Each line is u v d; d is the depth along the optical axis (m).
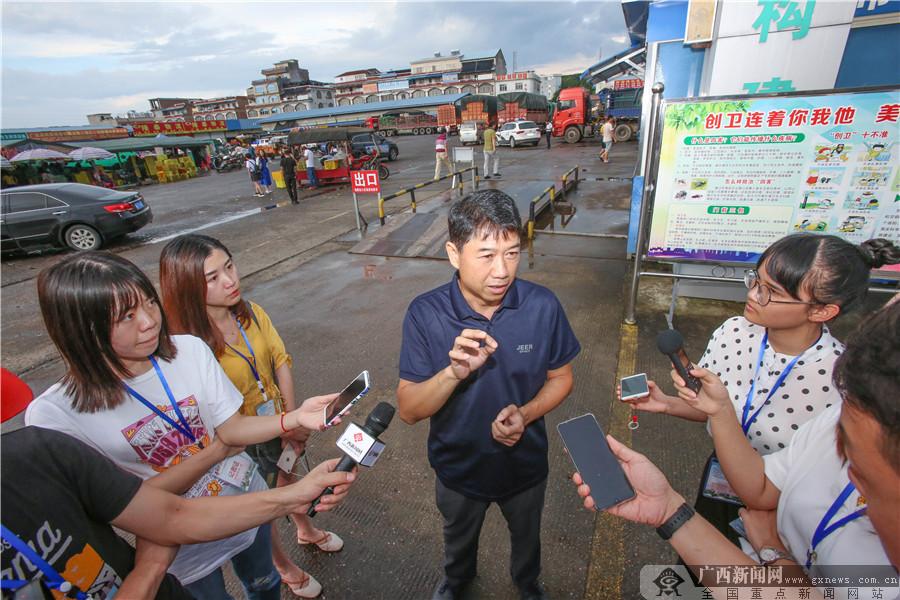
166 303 1.57
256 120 46.00
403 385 1.43
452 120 35.59
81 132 29.05
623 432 2.78
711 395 1.07
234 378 1.66
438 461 1.54
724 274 3.65
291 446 1.74
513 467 1.50
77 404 1.07
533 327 1.38
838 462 0.87
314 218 9.77
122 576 0.94
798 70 3.93
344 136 14.28
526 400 1.45
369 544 2.20
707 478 1.43
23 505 0.76
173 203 14.19
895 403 0.55
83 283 0.97
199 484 1.34
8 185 18.72
